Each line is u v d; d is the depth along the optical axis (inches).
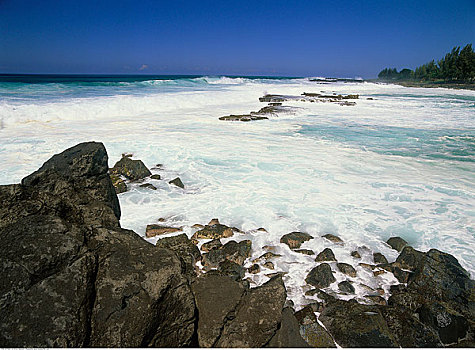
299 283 181.6
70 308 89.4
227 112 780.6
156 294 104.8
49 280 92.7
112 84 1179.9
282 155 420.2
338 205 277.4
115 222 143.3
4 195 116.5
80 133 495.8
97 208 142.3
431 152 456.4
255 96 1133.7
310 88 1744.6
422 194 302.5
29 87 901.8
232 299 125.3
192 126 595.2
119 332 93.4
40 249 97.5
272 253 208.8
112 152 408.2
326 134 567.8
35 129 508.1
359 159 412.5
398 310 155.3
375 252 213.2
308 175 347.9
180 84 1454.2
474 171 372.8
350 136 555.5
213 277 138.2
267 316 119.4
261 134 550.0
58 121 581.6
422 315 153.1
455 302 163.0
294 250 213.5
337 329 141.7
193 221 246.4
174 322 108.0
